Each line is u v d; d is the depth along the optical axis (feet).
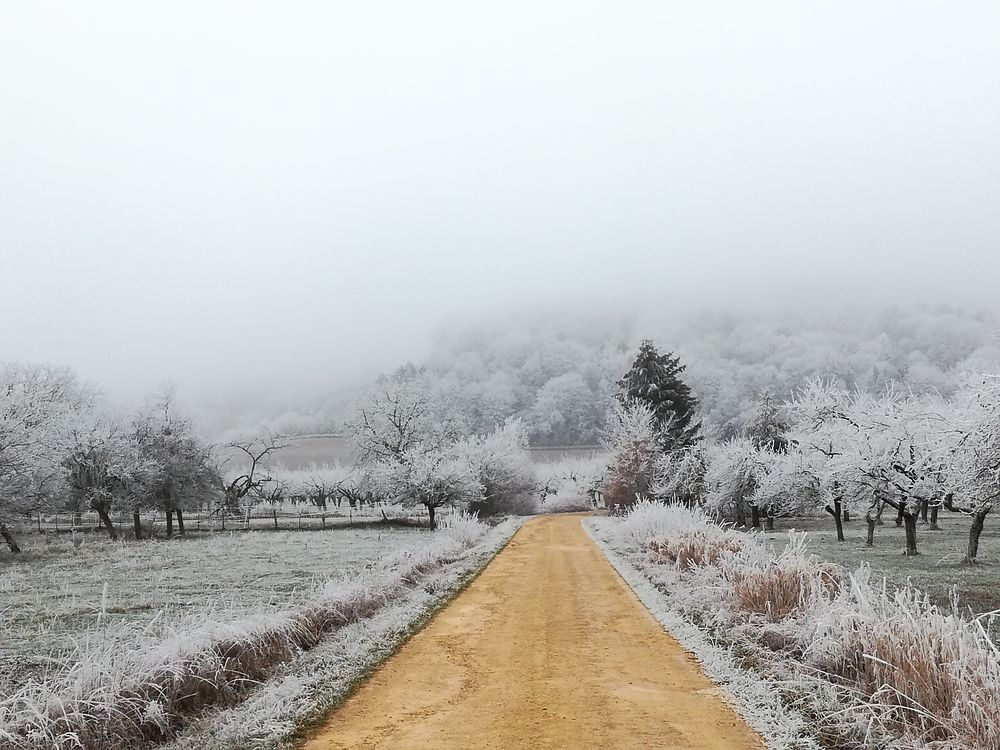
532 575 65.16
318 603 39.70
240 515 184.65
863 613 26.86
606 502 195.42
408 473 161.38
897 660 23.12
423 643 35.76
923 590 51.60
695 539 66.95
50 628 41.68
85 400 161.68
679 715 23.30
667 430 199.21
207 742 21.43
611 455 191.31
